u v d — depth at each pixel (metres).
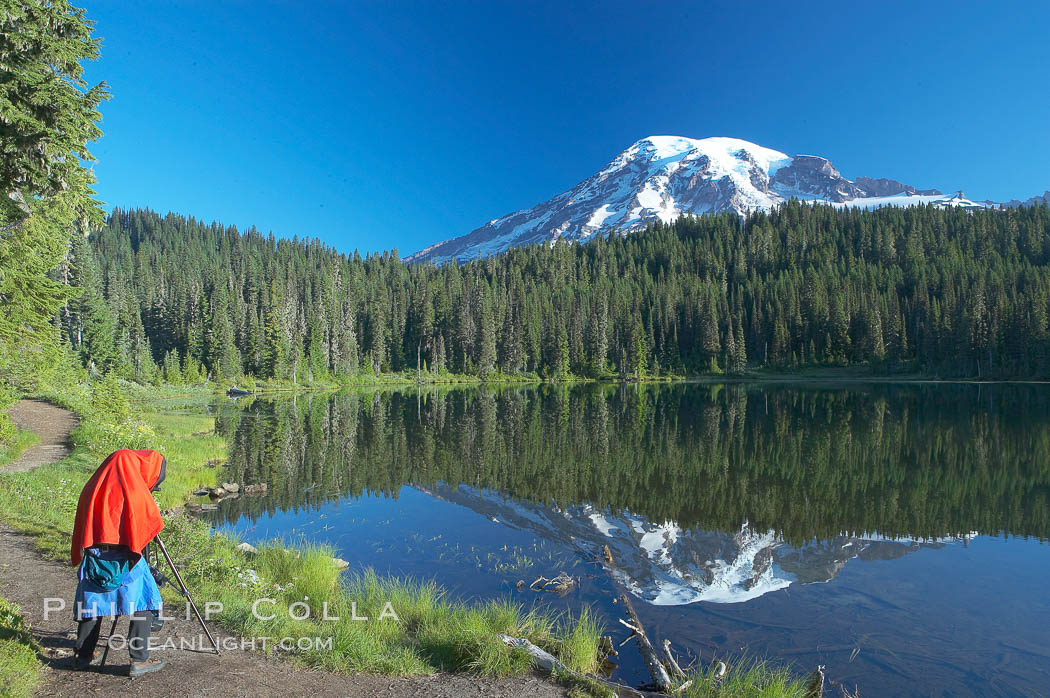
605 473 21.66
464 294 117.94
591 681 5.93
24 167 10.04
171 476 18.44
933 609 9.43
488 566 11.52
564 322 111.81
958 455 24.95
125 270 107.38
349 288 125.00
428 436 32.00
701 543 13.22
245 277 112.50
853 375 97.81
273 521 14.94
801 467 22.59
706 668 7.32
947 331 91.00
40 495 11.30
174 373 70.44
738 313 116.00
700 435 31.92
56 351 19.50
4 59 9.36
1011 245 133.12
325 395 69.94
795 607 9.48
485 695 5.41
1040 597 9.92
